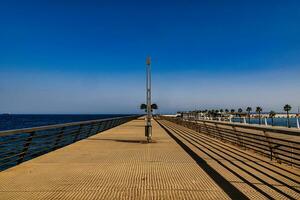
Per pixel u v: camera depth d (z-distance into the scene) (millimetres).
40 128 11164
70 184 6973
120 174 8047
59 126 13656
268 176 7625
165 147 14391
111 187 6672
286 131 7547
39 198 5875
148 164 9570
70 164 9664
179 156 11281
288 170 8375
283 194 5980
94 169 8781
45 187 6711
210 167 8953
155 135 22375
